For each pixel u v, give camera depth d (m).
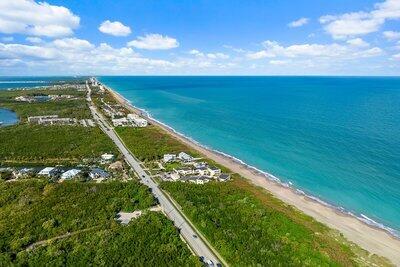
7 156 158.12
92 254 79.69
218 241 86.12
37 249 81.25
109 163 153.12
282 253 82.94
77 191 116.62
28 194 113.44
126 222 97.94
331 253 85.38
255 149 184.38
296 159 164.88
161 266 75.62
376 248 90.31
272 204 114.06
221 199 114.25
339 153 171.75
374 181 135.00
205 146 193.88
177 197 113.75
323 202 119.00
